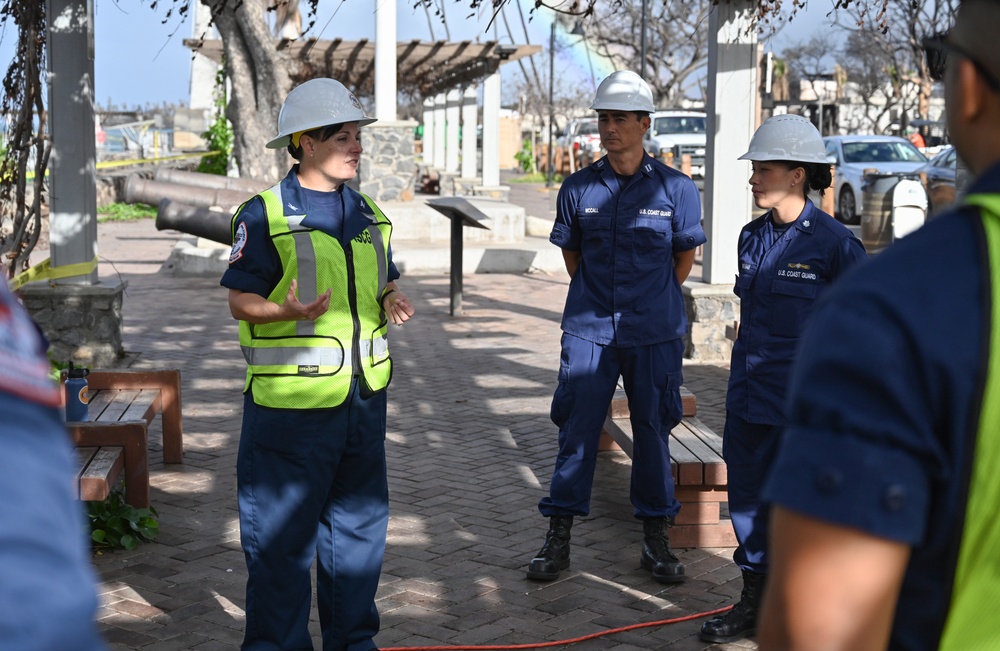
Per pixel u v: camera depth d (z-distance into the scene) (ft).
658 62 129.29
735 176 30.71
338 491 12.26
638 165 15.46
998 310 3.49
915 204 41.50
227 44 50.49
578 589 15.21
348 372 11.69
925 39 4.07
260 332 11.69
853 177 69.92
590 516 18.43
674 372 15.61
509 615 14.29
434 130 108.47
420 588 15.20
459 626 13.92
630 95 15.17
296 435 11.59
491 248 54.90
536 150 156.35
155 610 14.42
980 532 3.61
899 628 3.80
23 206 26.25
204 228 32.60
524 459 21.91
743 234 13.79
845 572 3.53
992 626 3.66
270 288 11.70
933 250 3.64
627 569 15.98
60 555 3.01
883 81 114.52
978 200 3.69
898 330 3.54
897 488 3.49
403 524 17.93
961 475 3.54
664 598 14.92
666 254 15.55
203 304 42.86
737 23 29.25
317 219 11.69
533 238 63.36
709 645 13.43
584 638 13.55
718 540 16.90
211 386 28.48
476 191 79.10
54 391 3.38
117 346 30.50
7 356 3.14
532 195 105.91
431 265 54.54
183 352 33.04
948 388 3.50
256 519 11.76
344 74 75.25
